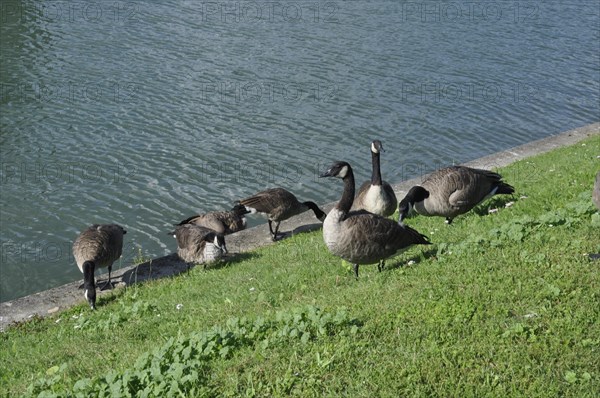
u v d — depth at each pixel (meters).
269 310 9.81
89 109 25.47
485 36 33.53
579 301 8.48
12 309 12.76
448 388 7.16
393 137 24.23
